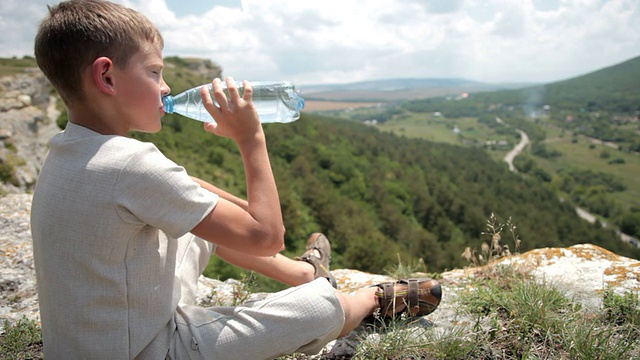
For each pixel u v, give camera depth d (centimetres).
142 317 121
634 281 207
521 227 5503
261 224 126
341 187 4981
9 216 340
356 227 3981
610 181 10431
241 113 133
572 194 9556
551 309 179
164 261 126
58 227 114
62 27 111
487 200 6316
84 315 116
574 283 210
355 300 168
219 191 164
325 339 141
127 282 117
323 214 3919
